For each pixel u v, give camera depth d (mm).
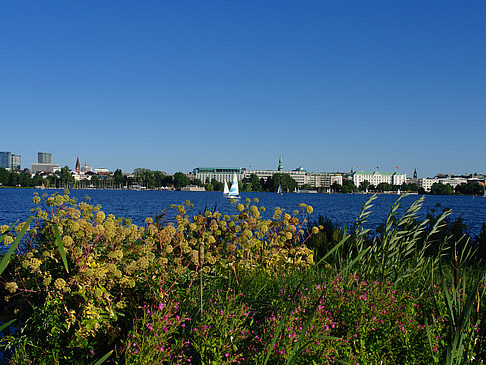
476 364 4012
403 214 6715
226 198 129125
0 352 4805
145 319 4133
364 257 6758
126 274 5320
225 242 7352
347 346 4160
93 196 114250
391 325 4629
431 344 3979
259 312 5230
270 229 8031
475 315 4543
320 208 67625
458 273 4762
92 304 4664
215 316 4477
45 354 4352
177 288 5297
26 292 5137
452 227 11367
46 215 5922
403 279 6383
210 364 3756
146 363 3572
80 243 5262
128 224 6879
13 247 2807
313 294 5148
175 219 7363
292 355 3352
